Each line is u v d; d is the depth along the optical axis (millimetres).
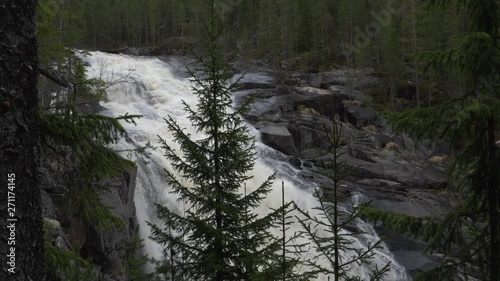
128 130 23344
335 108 40031
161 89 33969
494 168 6586
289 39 59656
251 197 6723
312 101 38375
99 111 25578
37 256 2998
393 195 26016
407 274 18719
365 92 44625
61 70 15352
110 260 12883
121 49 61688
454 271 6922
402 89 46656
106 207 5348
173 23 73062
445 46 46156
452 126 6898
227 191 6789
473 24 6801
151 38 74250
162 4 79125
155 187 19562
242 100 35062
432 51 6992
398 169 29891
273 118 33375
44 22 8961
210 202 6375
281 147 30156
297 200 23031
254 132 30156
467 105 6715
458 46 6863
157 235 6863
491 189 6680
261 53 60406
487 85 6562
